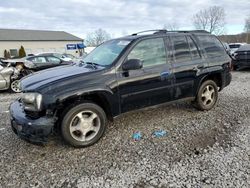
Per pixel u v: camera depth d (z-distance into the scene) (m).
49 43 47.53
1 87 8.77
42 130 3.36
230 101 6.09
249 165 3.08
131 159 3.36
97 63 4.23
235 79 9.59
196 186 2.71
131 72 4.01
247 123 4.54
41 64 12.25
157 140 3.93
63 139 3.65
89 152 3.60
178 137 4.02
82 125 3.69
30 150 3.72
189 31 5.01
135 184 2.80
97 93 3.69
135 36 4.45
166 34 4.59
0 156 3.55
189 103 5.76
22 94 3.66
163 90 4.41
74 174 3.05
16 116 3.59
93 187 2.78
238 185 2.69
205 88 5.13
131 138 4.03
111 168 3.16
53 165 3.28
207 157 3.33
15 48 43.53
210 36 5.33
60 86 3.47
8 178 3.00
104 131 3.93
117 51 4.15
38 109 3.39
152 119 4.87
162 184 2.78
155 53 4.34
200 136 4.04
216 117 4.91
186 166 3.13
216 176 2.88
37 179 2.97
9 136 4.26
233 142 3.75
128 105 4.08
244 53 11.56
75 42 51.25
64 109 3.56
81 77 3.66
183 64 4.63
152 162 3.26
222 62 5.31
